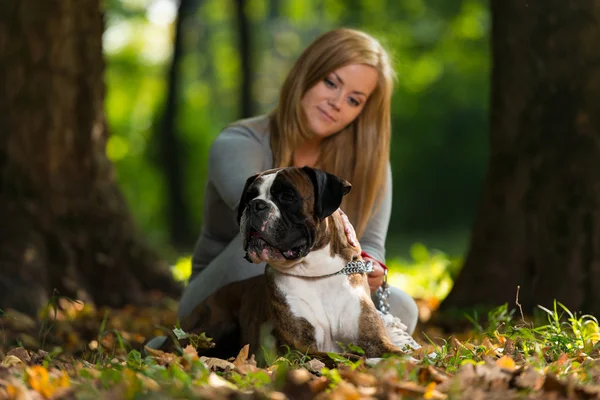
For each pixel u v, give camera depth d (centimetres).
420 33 3147
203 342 598
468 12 2862
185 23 3156
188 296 695
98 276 1070
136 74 3872
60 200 1053
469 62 3162
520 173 927
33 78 1046
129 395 430
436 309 995
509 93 942
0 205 1012
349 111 679
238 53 3094
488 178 968
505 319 712
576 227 877
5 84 1038
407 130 4150
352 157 699
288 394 448
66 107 1066
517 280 913
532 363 514
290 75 684
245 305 613
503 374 472
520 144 930
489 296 930
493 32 968
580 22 897
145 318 948
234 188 661
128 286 1091
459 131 4116
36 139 1045
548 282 884
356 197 691
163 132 3162
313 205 543
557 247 886
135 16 3841
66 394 446
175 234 3162
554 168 900
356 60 671
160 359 538
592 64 891
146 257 1148
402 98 3962
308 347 550
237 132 697
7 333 801
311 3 3834
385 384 446
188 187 3756
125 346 762
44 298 952
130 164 3731
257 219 527
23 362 570
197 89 4231
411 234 4119
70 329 845
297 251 535
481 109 4022
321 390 452
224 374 519
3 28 1041
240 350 570
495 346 604
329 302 560
